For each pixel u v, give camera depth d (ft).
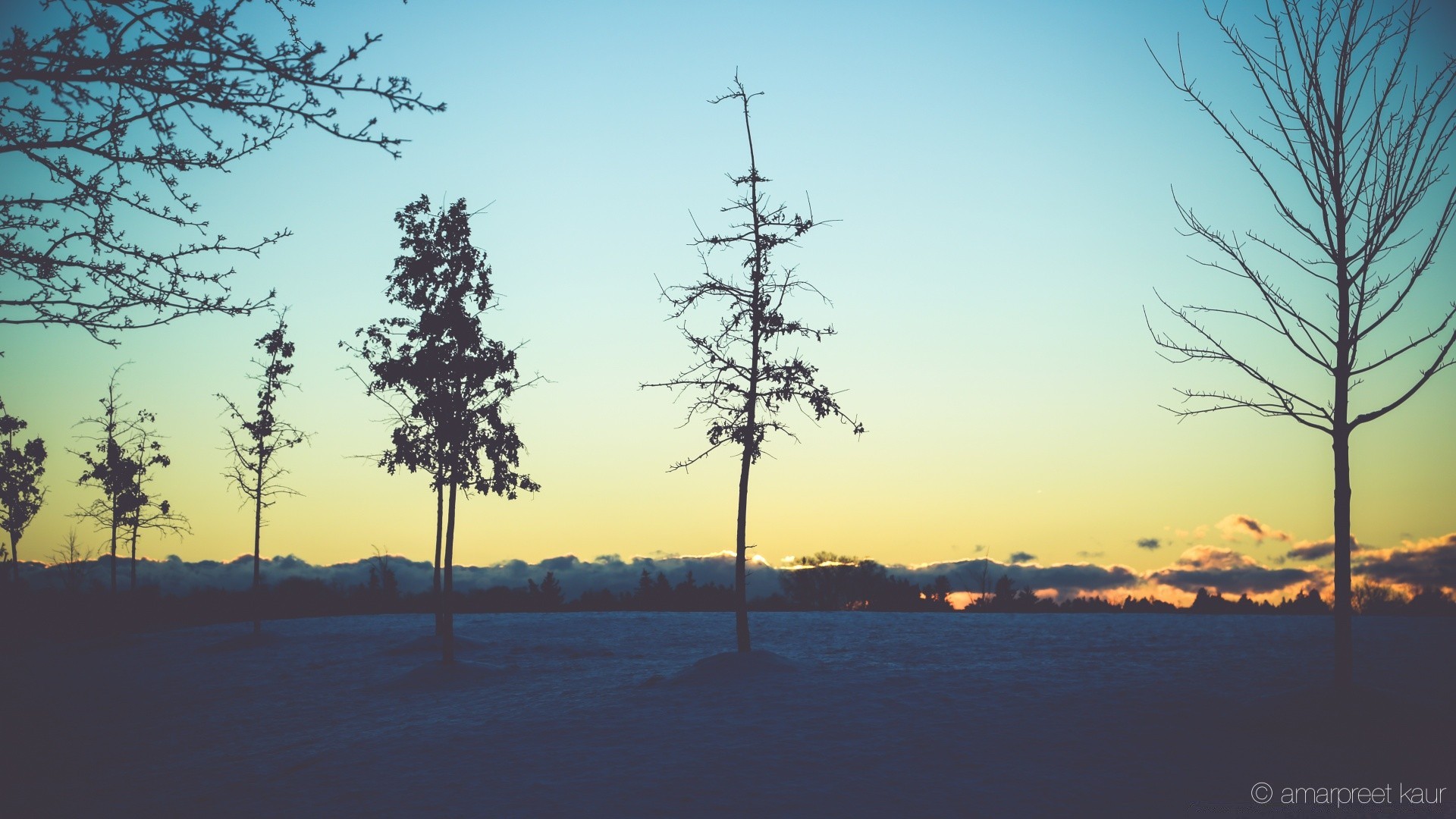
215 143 29.71
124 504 145.59
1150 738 47.47
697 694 66.54
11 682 104.27
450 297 97.86
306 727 65.98
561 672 87.92
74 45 27.27
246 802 43.73
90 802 46.37
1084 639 107.04
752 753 47.67
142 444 146.72
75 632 171.42
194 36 27.30
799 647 104.88
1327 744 43.70
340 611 208.74
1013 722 52.75
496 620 160.35
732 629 132.67
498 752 51.31
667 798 39.99
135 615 169.07
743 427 75.56
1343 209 47.50
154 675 106.22
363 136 29.99
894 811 36.81
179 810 43.11
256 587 133.69
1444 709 49.14
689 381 76.84
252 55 28.04
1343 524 48.39
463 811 39.27
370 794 43.34
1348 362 47.09
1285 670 71.00
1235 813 35.17
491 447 98.89
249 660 114.83
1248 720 49.34
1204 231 49.88
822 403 75.10
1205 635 107.65
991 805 37.09
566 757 48.96
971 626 133.18
